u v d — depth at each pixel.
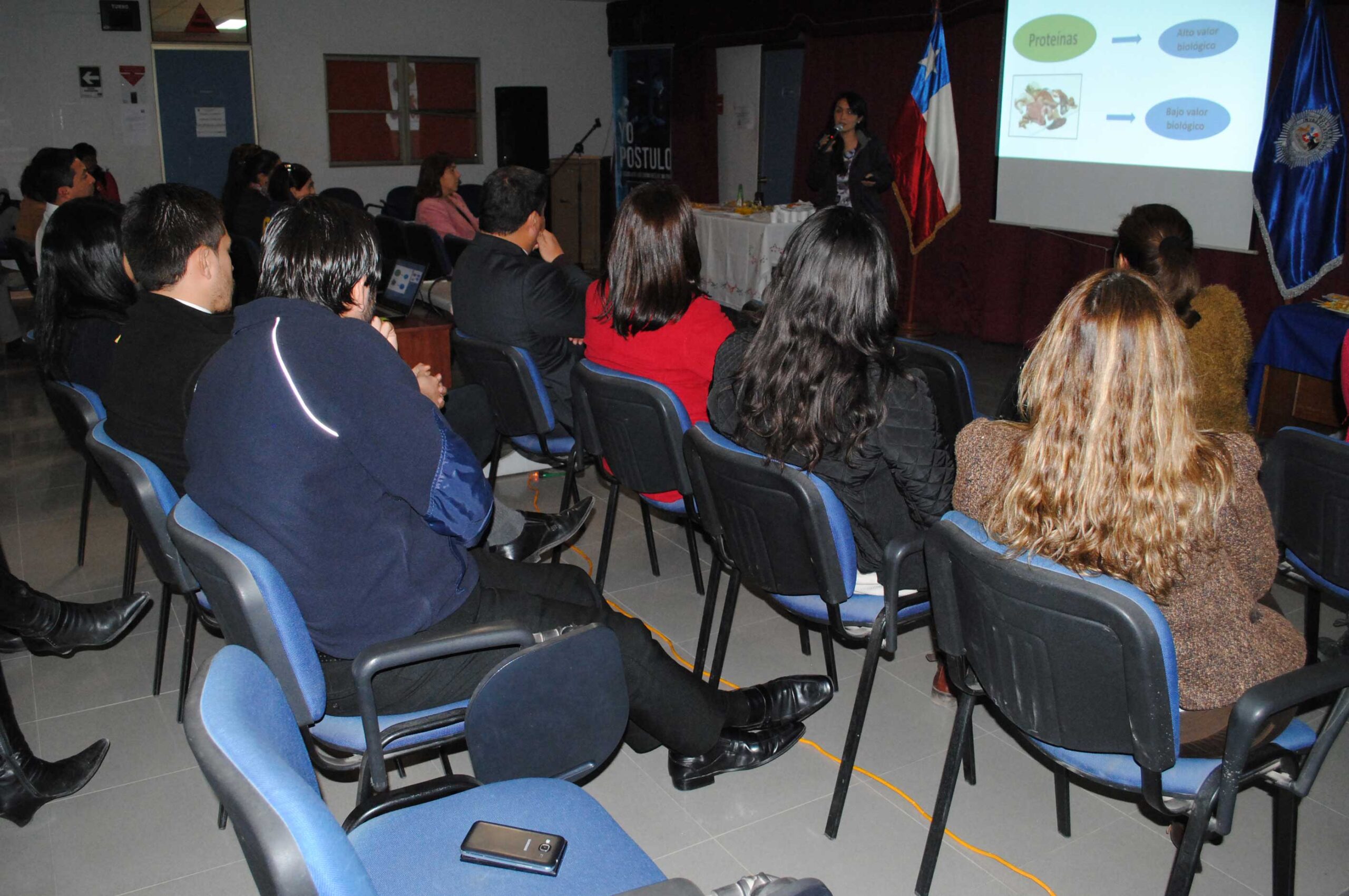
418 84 8.95
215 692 0.88
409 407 1.36
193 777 2.00
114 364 1.87
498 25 9.12
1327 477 1.80
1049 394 1.26
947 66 5.76
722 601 2.77
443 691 1.44
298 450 1.31
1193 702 1.29
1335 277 4.55
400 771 1.95
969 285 6.43
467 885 1.10
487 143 9.38
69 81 7.70
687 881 0.85
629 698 1.65
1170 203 4.51
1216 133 4.27
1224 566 1.27
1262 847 1.78
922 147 5.86
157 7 7.86
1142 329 1.20
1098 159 4.80
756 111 8.04
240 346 1.36
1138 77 4.55
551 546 2.39
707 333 2.30
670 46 8.49
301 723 1.29
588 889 1.09
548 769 1.38
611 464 2.38
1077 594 1.17
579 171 9.20
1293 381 3.79
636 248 2.25
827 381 1.62
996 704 1.41
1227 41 4.17
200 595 1.89
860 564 1.83
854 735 1.76
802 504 1.63
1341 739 2.12
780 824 1.84
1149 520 1.20
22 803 1.83
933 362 2.55
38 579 2.90
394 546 1.40
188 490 1.39
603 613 1.64
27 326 6.18
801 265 1.64
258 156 5.25
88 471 2.92
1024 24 5.08
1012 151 5.27
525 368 2.61
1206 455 1.23
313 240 1.41
